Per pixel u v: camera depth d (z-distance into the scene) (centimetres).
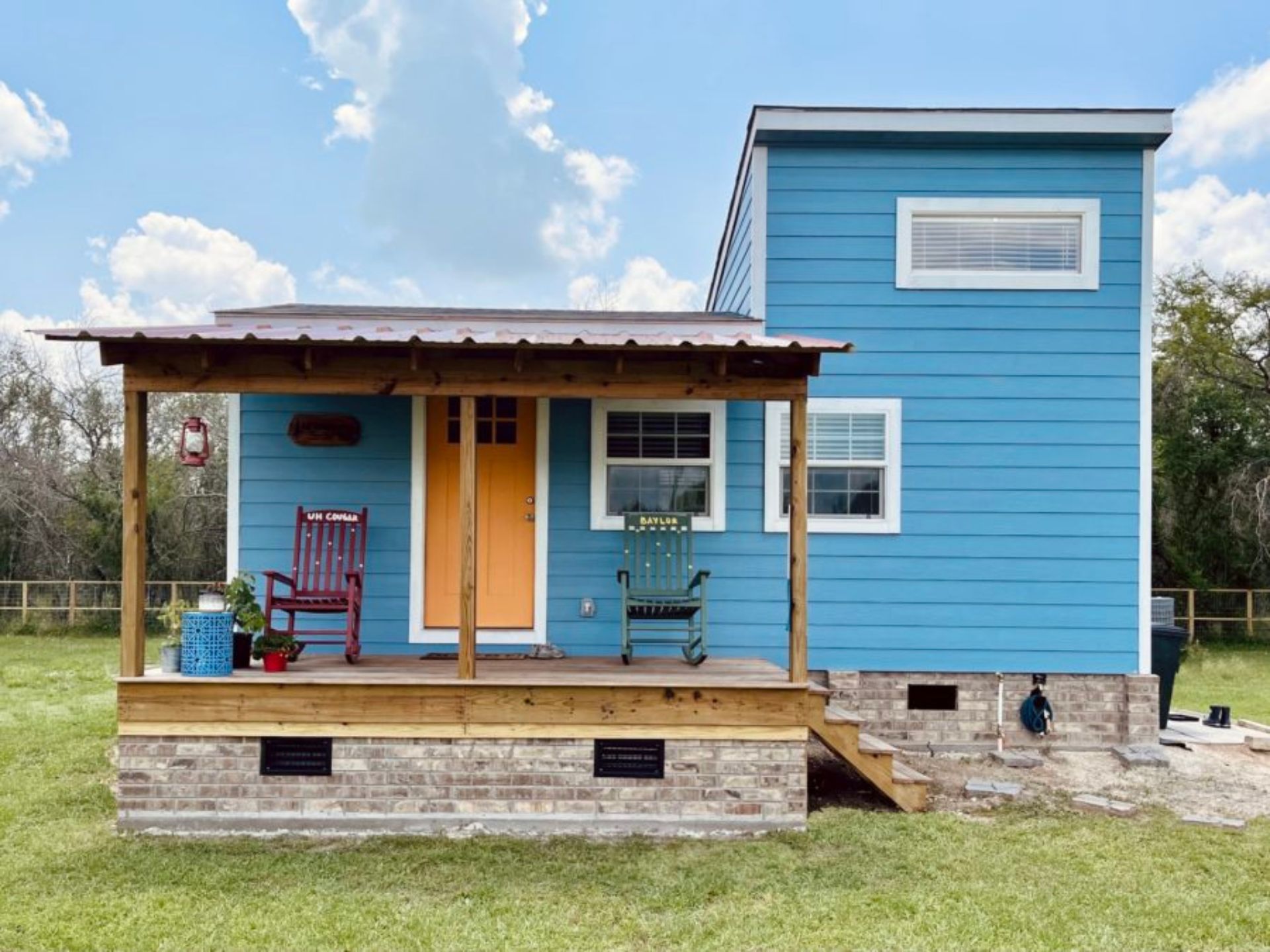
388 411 682
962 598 703
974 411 710
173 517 1884
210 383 532
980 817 553
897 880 448
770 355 535
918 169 717
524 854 482
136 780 518
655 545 686
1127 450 709
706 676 556
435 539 680
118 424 2003
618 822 523
